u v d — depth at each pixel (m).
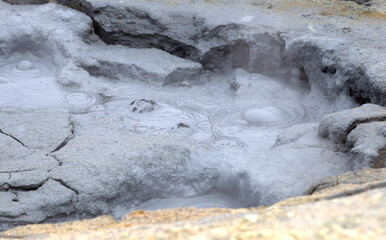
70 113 8.63
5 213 5.75
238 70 10.48
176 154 6.79
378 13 11.17
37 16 11.21
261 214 3.02
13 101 9.47
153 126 8.84
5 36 10.76
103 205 6.21
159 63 10.60
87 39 11.23
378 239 2.27
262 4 11.51
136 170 6.48
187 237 2.63
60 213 5.99
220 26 10.52
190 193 6.71
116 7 11.21
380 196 2.87
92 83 10.34
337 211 2.71
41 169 6.44
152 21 11.02
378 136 6.36
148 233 2.87
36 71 10.68
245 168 6.41
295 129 7.66
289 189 5.79
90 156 6.74
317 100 9.33
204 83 10.62
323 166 6.36
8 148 6.97
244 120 9.05
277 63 10.28
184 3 11.46
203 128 8.84
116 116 8.21
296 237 2.41
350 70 8.52
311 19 10.61
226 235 2.57
